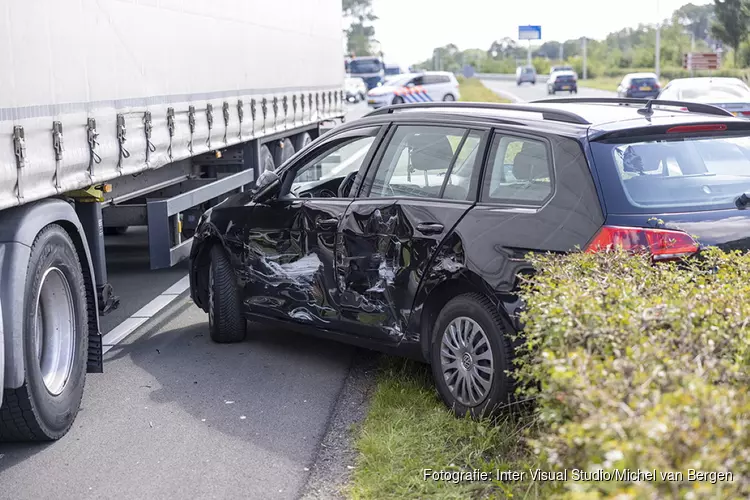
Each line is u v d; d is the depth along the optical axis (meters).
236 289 7.39
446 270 5.63
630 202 5.12
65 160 5.94
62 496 4.69
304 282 6.79
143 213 8.57
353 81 69.00
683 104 6.30
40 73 5.54
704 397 2.85
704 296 3.85
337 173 6.79
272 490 4.72
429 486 4.60
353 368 6.86
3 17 5.03
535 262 4.71
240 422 5.72
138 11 7.57
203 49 9.48
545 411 3.27
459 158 5.92
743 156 5.57
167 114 8.36
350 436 5.48
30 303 5.15
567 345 3.51
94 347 6.17
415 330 5.95
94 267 6.70
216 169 11.33
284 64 12.99
